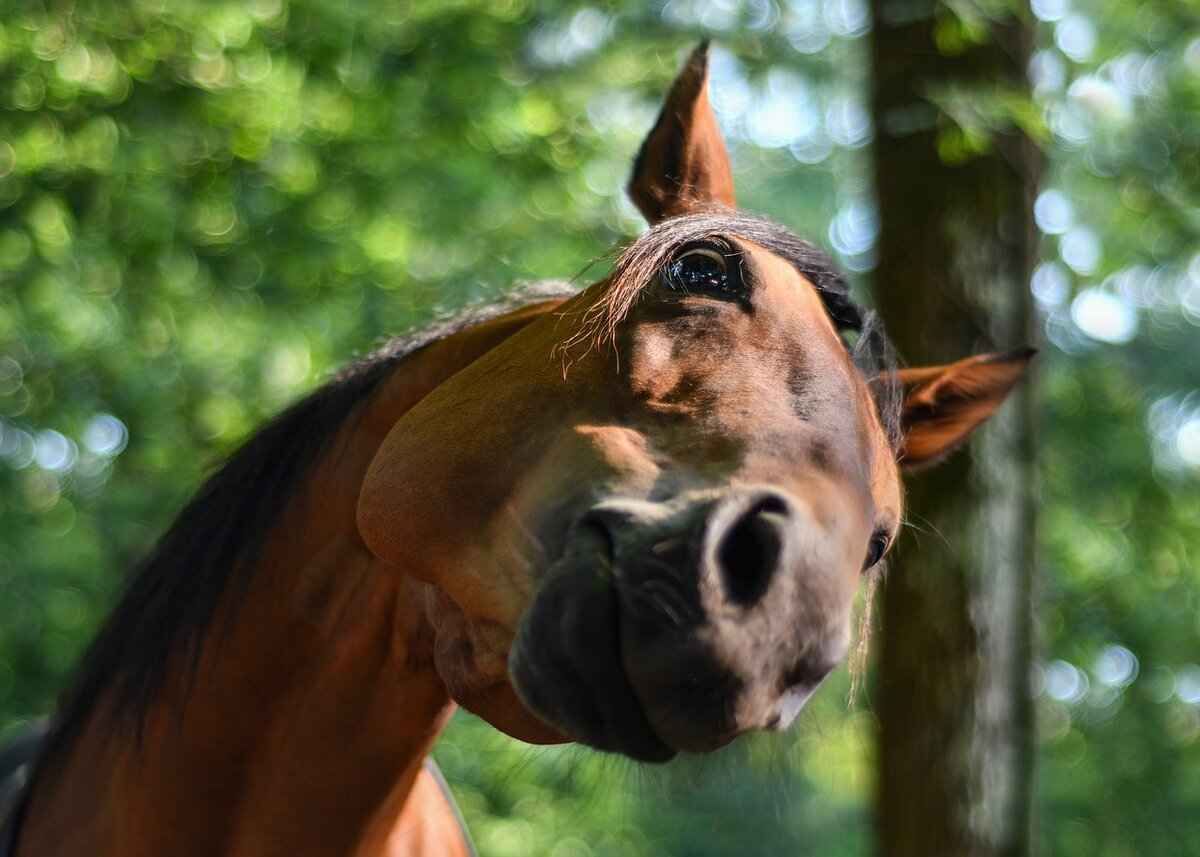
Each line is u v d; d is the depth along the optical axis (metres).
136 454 9.54
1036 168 5.92
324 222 8.29
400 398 2.67
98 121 7.02
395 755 2.66
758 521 1.80
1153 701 13.23
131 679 2.87
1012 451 5.65
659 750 1.90
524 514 2.09
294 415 2.88
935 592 5.55
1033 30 5.90
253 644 2.71
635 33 8.17
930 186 5.75
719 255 2.35
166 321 8.21
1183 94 7.49
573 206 8.62
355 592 2.63
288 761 2.68
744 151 11.38
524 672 1.91
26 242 7.43
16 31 6.55
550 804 9.88
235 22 6.98
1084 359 11.80
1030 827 5.61
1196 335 13.05
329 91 7.78
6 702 11.88
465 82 8.07
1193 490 12.18
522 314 2.66
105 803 2.87
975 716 5.49
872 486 2.24
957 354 5.63
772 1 7.56
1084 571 11.66
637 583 1.78
